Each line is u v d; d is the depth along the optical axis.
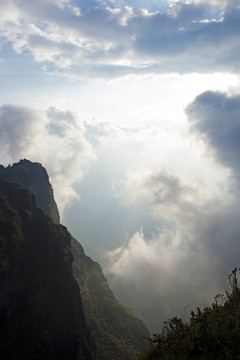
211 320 6.28
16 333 43.91
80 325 58.19
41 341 45.81
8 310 44.84
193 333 6.07
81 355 53.31
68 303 56.78
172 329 6.86
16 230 51.69
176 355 5.88
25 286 49.50
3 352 39.59
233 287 7.19
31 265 52.19
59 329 50.72
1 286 43.72
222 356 5.30
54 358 46.00
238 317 5.93
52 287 54.72
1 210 53.22
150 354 6.62
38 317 49.22
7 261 45.91
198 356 5.61
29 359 41.69
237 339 5.42
